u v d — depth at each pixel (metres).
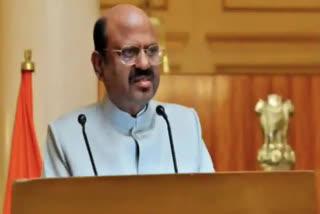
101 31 4.43
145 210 3.71
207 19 11.30
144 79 4.37
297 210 3.75
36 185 3.68
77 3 8.73
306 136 8.61
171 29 11.24
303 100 8.61
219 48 11.31
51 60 8.62
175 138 4.67
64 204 3.69
